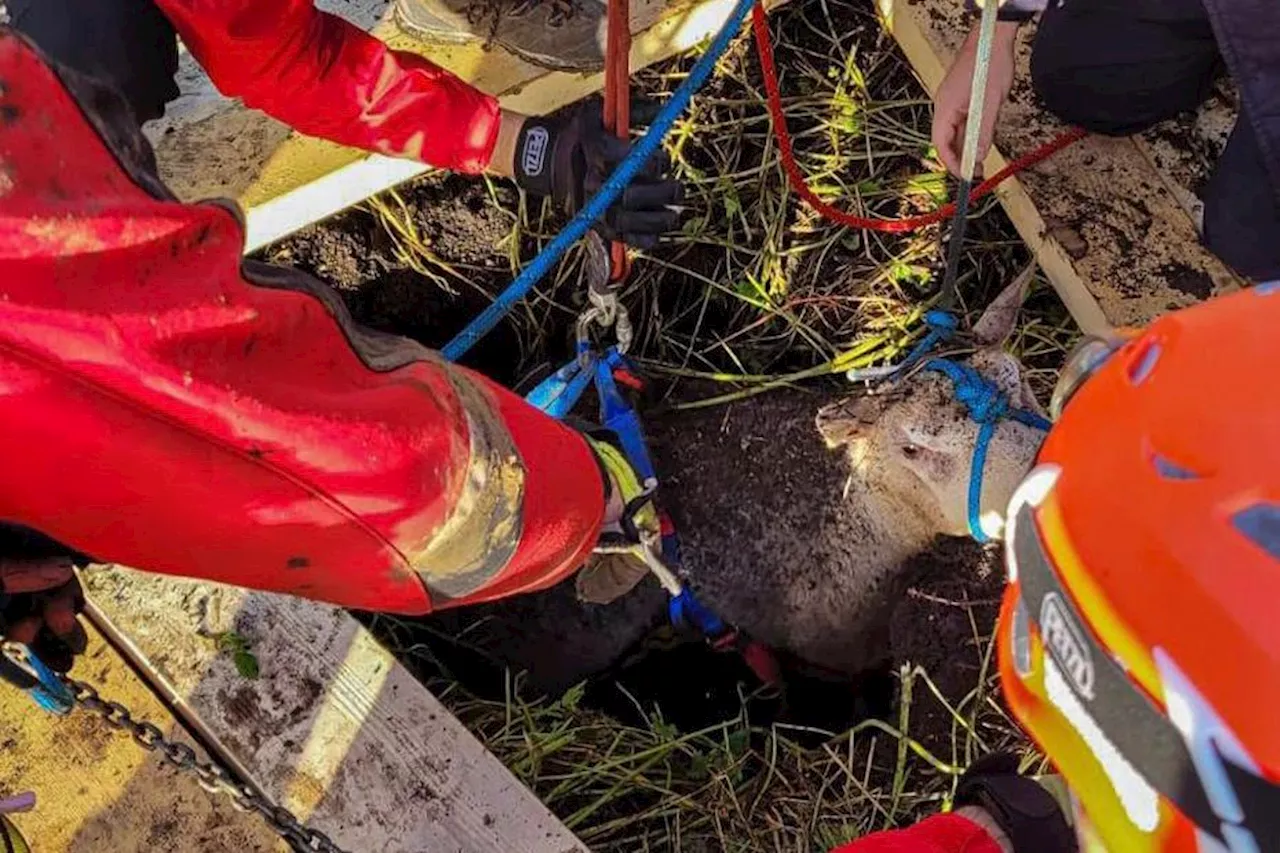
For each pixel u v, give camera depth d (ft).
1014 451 6.91
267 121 7.96
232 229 3.59
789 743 8.02
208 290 3.48
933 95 8.42
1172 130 7.88
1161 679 2.51
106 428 3.43
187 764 4.80
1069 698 2.82
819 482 8.13
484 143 5.83
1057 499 2.88
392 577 4.43
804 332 8.80
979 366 7.13
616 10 5.44
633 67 8.43
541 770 7.77
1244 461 2.50
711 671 8.96
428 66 5.55
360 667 6.88
